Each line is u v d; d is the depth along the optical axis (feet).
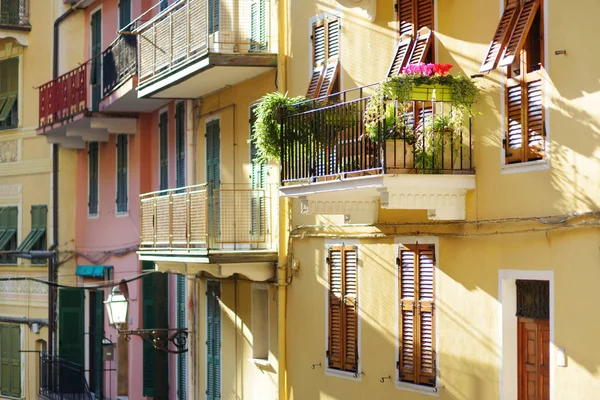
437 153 46.75
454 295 49.01
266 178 64.75
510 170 45.29
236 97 68.59
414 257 51.60
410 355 52.11
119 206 90.43
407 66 46.34
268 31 64.34
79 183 99.96
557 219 42.73
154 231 68.49
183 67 65.72
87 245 97.81
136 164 86.63
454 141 47.50
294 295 61.93
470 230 47.73
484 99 46.68
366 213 54.19
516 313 46.14
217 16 66.23
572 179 42.22
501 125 45.80
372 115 46.80
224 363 70.90
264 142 56.49
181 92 71.72
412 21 51.67
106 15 92.89
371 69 55.06
